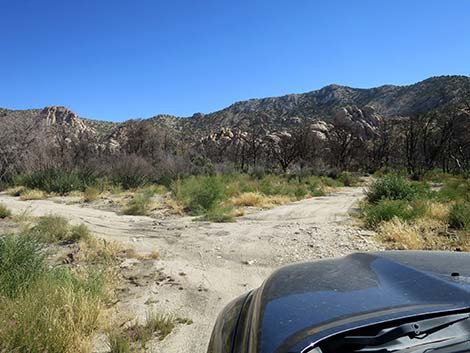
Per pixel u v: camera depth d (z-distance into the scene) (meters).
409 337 1.39
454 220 8.13
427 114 66.75
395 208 9.02
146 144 45.00
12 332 3.12
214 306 4.46
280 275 2.15
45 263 4.94
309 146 57.47
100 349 3.41
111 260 6.17
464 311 1.48
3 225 9.38
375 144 69.94
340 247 6.94
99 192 17.88
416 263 2.11
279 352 1.38
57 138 29.33
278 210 12.86
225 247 7.26
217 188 13.63
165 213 12.12
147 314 4.18
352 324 1.42
